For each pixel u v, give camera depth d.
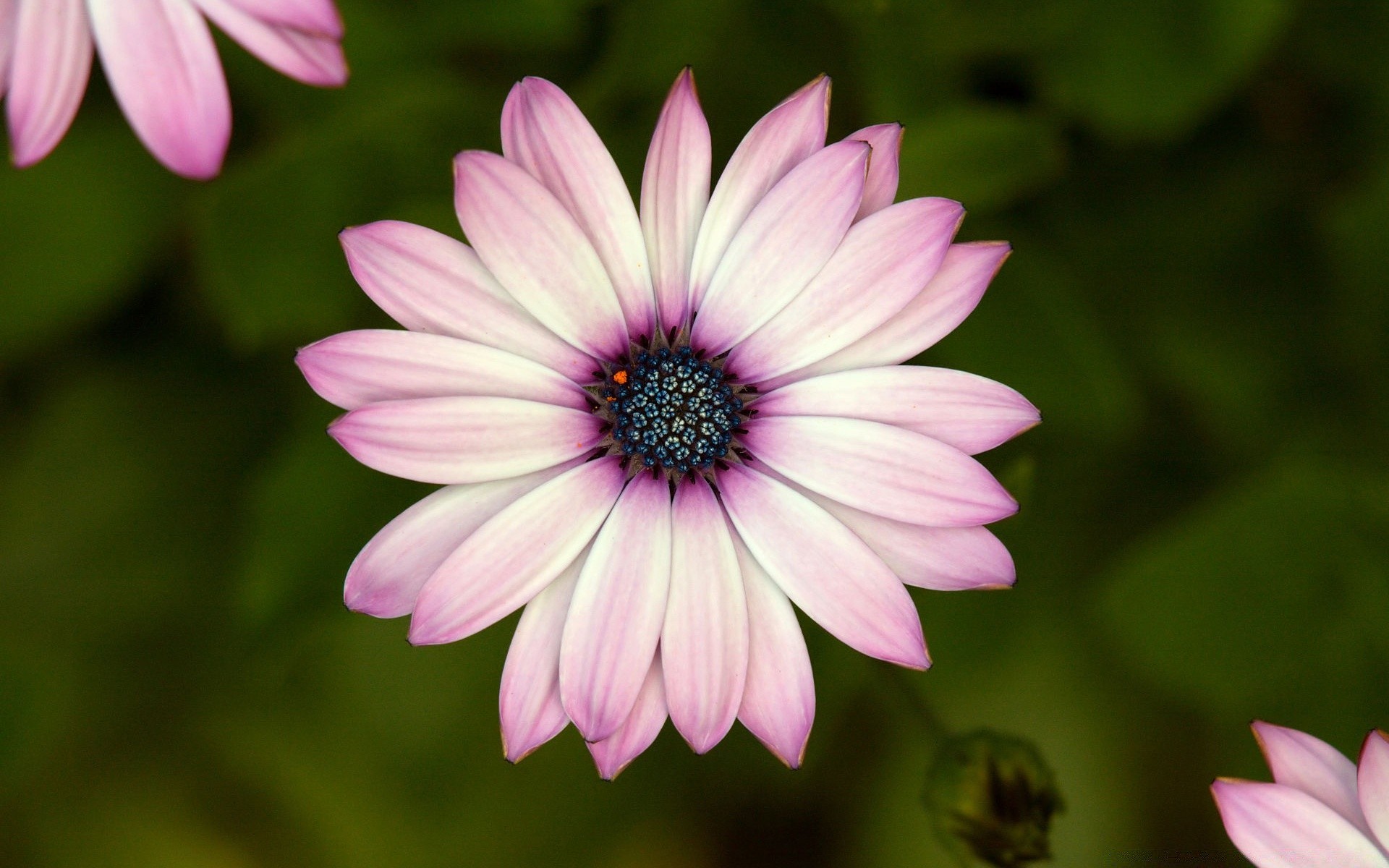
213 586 0.46
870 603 0.40
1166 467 0.47
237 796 0.46
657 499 0.41
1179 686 0.46
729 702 0.40
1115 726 0.46
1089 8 0.45
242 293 0.45
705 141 0.40
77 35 0.40
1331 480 0.46
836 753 0.47
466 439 0.40
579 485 0.40
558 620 0.40
